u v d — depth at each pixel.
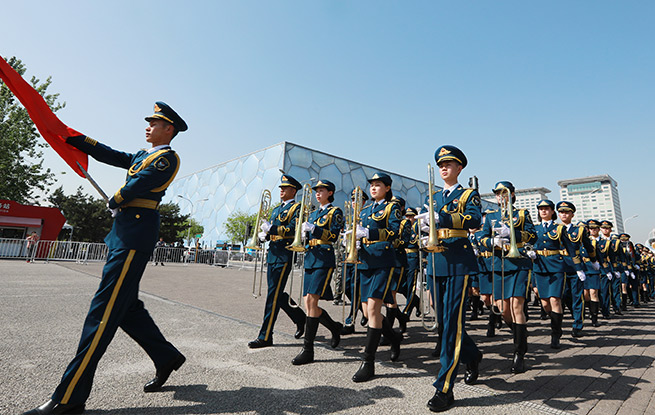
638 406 3.10
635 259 12.34
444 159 3.72
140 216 2.89
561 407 3.02
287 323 6.11
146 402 2.74
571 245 6.12
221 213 52.91
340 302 9.20
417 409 2.86
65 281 9.70
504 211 4.96
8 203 22.39
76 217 40.53
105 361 3.60
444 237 3.51
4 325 4.71
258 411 2.66
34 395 2.74
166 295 8.46
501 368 4.15
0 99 23.52
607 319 8.86
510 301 4.48
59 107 25.33
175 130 3.31
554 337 5.38
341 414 2.68
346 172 46.19
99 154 3.16
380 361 4.20
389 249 3.92
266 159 45.38
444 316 3.32
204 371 3.47
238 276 16.17
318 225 4.46
